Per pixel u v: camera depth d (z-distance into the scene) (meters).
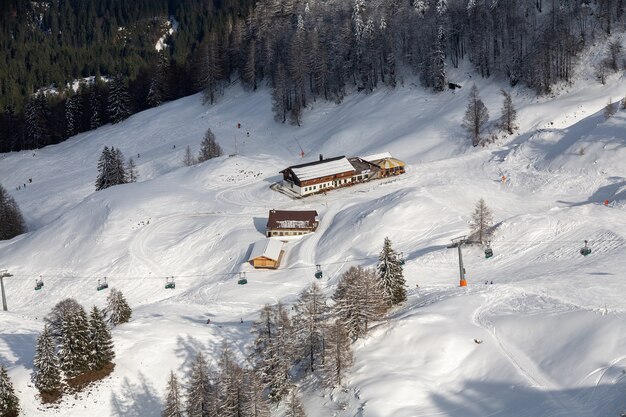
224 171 155.88
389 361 71.69
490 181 131.88
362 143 169.12
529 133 148.12
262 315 75.75
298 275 107.62
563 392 62.28
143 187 147.88
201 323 90.44
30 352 81.69
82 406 74.19
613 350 64.69
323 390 70.69
